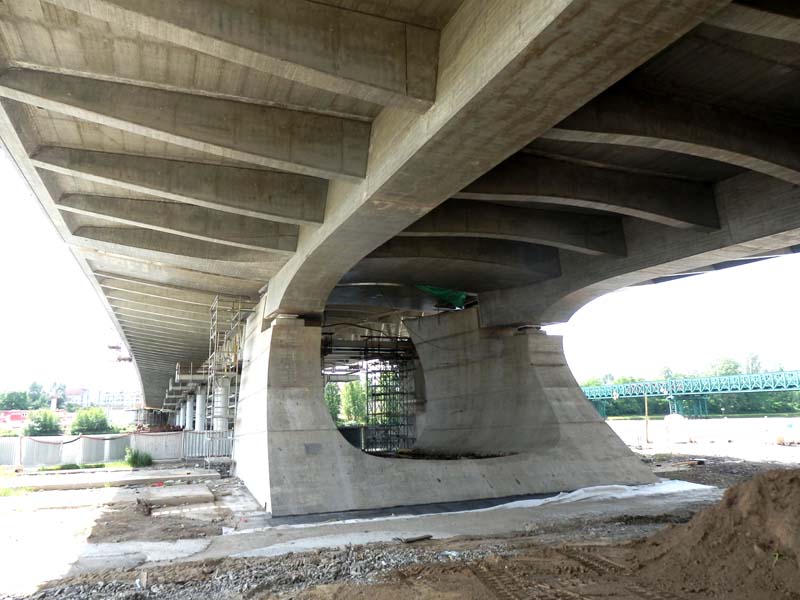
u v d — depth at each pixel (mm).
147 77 11422
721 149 13188
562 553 11055
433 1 9555
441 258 21391
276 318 22031
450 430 28031
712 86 12516
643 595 8461
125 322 36719
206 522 15914
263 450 19422
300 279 19297
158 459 31438
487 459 20922
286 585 9922
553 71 8242
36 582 10195
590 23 7230
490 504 18703
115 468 28375
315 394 20781
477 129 9930
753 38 10789
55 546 13016
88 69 11039
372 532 14586
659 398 83125
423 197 12953
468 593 8750
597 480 21281
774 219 16359
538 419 24047
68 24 9898
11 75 11016
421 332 30812
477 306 27797
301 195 16062
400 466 19547
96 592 9562
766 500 9594
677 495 19453
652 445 43688
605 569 9914
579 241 20203
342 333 39688
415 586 9156
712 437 49281
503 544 12516
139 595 9352
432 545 12820
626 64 8094
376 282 25172
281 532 14758
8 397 140125
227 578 10297
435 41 10258
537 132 10016
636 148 15273
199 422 50219
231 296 27234
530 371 25078
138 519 16156
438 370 29797
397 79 9898
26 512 17125
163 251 20234
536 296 24781
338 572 10547
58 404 159500
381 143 12461
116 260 23766
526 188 15477
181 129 11883
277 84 11711
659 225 19609
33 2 9328
